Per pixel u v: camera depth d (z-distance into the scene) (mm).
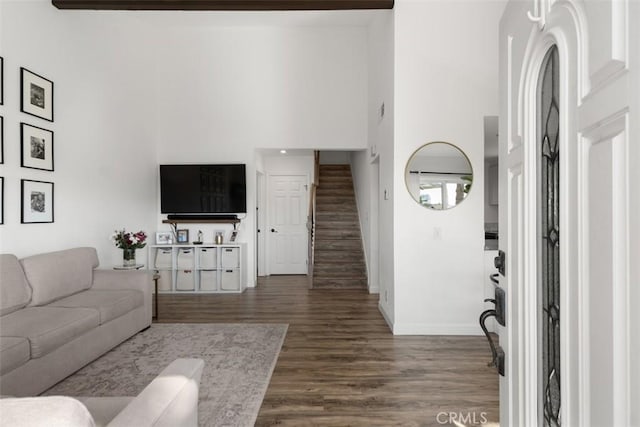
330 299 5160
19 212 3186
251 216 5941
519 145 1114
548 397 952
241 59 5887
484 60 3678
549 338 945
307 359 3057
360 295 5402
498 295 1291
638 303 562
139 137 5312
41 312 2754
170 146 5879
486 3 3680
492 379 2693
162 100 5887
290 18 5574
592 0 679
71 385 2584
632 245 574
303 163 7316
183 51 5871
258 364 2945
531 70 1009
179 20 5559
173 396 1265
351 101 5906
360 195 6871
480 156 3684
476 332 3670
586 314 720
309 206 6730
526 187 1038
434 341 3482
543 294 979
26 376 2271
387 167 4109
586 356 719
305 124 5898
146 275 3811
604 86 647
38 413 737
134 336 3605
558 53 852
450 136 3691
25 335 2305
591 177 698
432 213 3697
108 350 3160
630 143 574
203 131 5875
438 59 3695
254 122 5891
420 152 3697
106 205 4500
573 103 765
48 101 3527
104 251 4449
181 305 4863
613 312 625
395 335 3660
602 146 654
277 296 5355
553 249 915
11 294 2732
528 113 1024
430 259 3699
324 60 5902
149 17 5371
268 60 5887
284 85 5898
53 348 2439
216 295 5445
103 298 3232
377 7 3928
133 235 4320
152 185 5703
